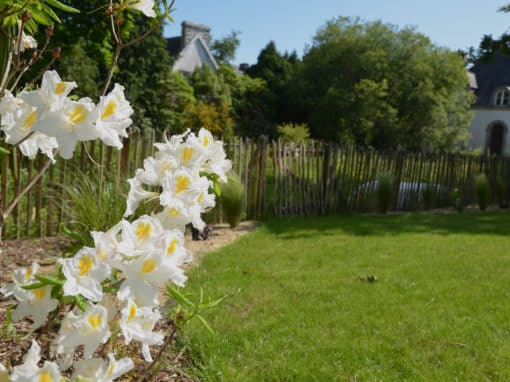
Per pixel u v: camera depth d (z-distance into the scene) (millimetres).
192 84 32406
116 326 1471
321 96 33875
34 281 1451
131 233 1389
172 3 1980
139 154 6285
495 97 39938
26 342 2498
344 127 31562
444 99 30672
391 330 3369
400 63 32062
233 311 3604
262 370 2748
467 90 36750
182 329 3012
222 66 35625
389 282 4531
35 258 4586
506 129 39438
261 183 8344
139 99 25000
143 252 1364
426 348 3137
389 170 10438
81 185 5027
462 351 3107
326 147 9383
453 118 32094
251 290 4102
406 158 10766
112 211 4324
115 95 1380
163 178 1597
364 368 2832
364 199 9984
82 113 1312
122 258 1399
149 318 1484
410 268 5086
